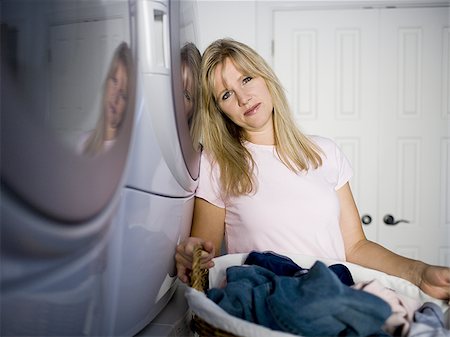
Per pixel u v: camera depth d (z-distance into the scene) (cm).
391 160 207
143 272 57
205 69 98
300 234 93
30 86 36
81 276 43
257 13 202
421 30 203
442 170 207
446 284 71
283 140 98
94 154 43
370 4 203
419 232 209
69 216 40
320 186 97
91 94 42
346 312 49
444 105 205
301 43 205
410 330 52
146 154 52
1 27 34
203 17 201
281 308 51
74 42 40
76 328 45
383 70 205
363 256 98
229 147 98
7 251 36
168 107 55
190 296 58
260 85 98
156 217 58
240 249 97
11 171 35
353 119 206
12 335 39
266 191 96
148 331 65
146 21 51
